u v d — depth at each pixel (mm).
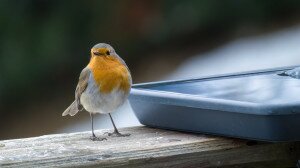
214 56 19734
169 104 4484
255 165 4375
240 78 5508
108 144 4285
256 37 21688
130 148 4133
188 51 21625
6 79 17359
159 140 4367
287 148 4359
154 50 21812
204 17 22500
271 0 23188
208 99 4227
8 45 17594
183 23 22203
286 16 23344
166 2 22047
